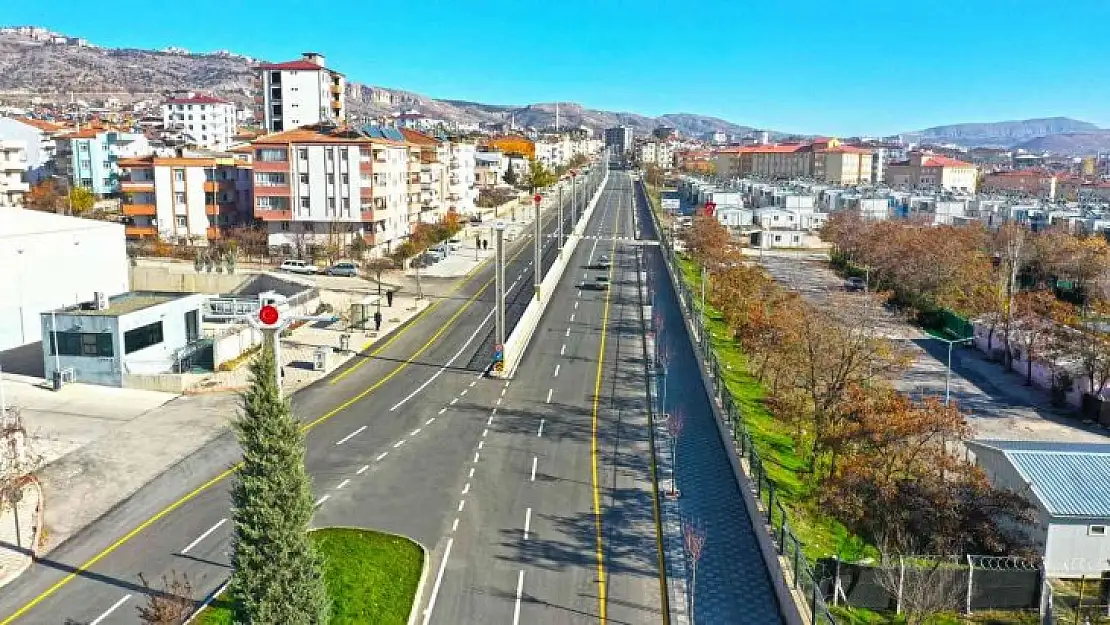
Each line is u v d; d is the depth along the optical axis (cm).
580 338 7381
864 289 9281
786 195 16662
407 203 12656
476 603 3073
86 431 4769
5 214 7550
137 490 4009
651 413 5334
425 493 4044
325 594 2489
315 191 10994
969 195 19550
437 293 9275
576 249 13062
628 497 4041
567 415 5269
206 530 3612
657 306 8812
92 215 12588
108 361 5684
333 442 4716
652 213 18375
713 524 3766
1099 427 5703
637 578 3288
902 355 5797
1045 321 6769
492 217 17088
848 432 3816
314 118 16800
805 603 2928
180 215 11775
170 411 5166
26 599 3053
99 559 3356
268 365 2355
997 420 5822
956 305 8906
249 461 2348
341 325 7625
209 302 8006
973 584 3091
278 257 10900
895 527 3288
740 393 5669
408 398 5562
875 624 2980
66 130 18088
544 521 3762
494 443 4750
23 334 6944
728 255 9825
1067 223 13462
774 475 4191
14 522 3638
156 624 2608
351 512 3800
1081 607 3209
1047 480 3722
